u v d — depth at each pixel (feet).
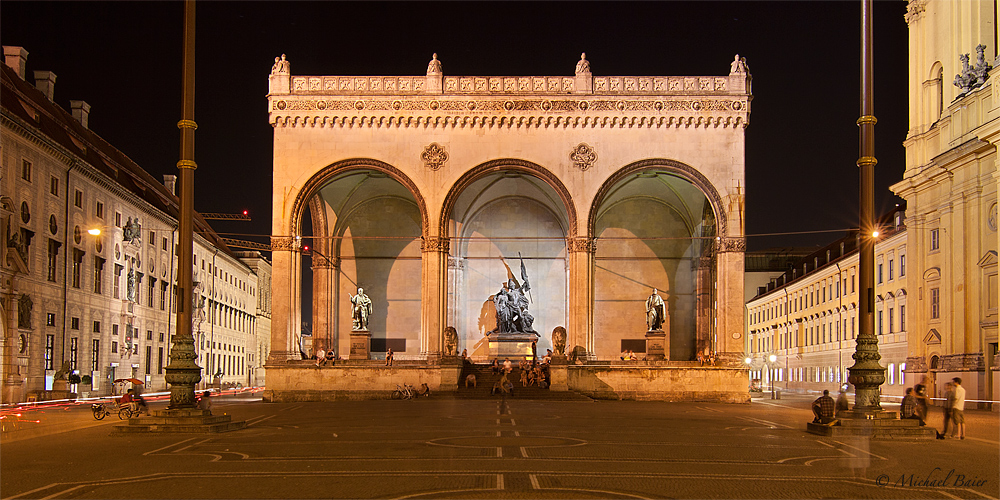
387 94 182.70
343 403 155.63
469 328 209.97
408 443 74.13
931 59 173.88
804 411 133.28
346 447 70.69
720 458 63.77
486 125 182.91
